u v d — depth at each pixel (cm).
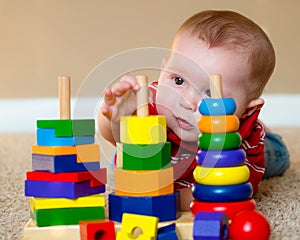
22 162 198
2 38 328
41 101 333
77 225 103
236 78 129
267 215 123
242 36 130
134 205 101
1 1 325
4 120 332
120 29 327
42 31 327
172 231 96
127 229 95
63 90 106
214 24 130
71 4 325
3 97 333
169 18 326
